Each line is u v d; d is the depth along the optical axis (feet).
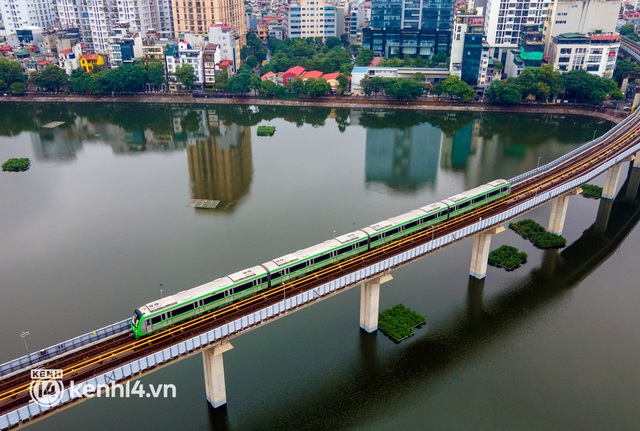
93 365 228.43
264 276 274.57
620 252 419.95
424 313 342.64
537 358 304.71
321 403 274.77
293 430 258.98
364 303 318.04
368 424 262.06
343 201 506.07
